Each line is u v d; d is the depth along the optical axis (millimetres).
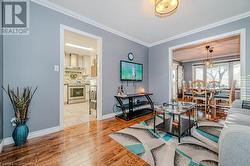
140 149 1724
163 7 1913
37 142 1894
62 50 2412
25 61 1984
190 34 3443
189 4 2225
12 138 1842
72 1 2182
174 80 7488
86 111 4090
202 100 4152
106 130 2396
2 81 1766
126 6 2318
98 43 3076
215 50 5422
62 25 2410
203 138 2055
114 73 3424
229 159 833
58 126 2359
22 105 1768
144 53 4422
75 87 6031
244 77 2570
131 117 3107
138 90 4172
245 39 2559
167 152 1652
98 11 2488
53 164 1397
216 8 2359
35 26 2086
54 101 2314
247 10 2441
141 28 3256
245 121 1480
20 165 1371
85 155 1577
